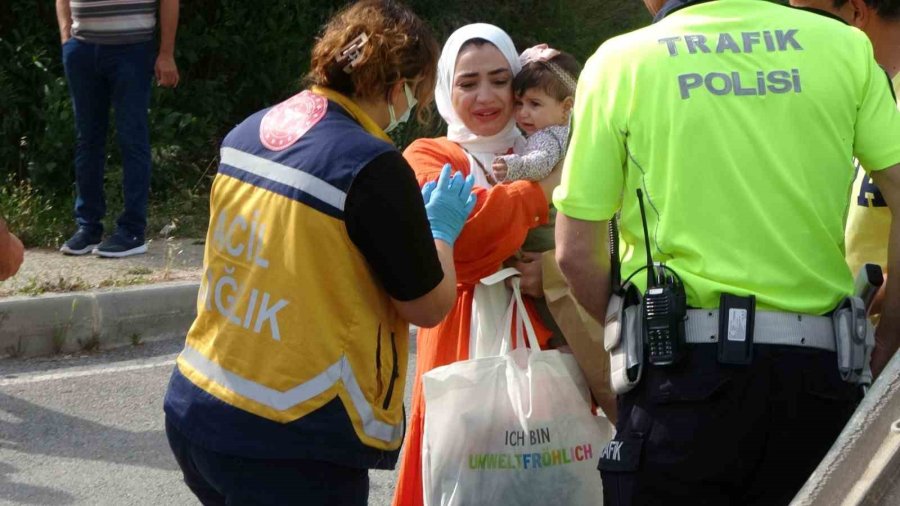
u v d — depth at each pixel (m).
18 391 5.78
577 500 3.25
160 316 6.76
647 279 2.62
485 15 11.98
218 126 10.10
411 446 3.47
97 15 7.33
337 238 2.63
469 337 3.43
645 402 2.62
